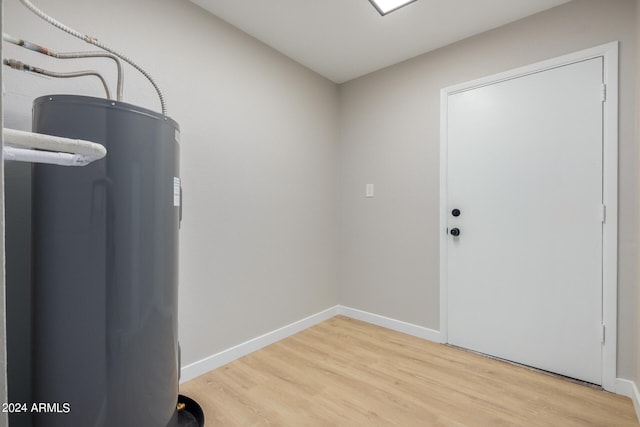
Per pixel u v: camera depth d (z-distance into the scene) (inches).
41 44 51.5
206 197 75.0
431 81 93.2
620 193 65.9
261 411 60.1
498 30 81.2
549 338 74.2
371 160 107.7
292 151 98.3
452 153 89.1
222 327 78.7
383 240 104.7
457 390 67.1
